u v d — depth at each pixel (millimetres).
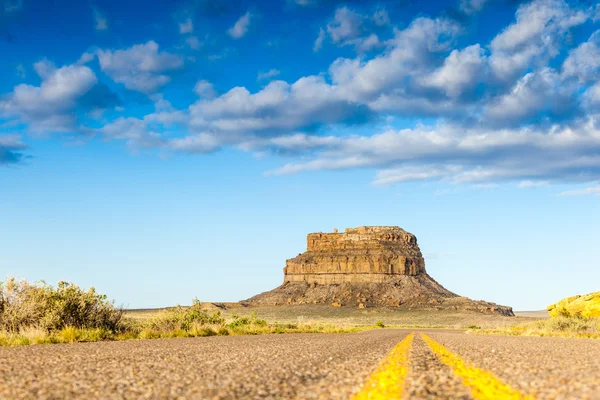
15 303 31984
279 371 13367
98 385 10703
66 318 32719
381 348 24312
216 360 16500
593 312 64438
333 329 63906
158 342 27938
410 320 190250
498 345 28328
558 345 28594
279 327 61156
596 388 10234
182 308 50656
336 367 14406
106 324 35281
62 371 12922
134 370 13359
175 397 9406
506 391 9742
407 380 11578
